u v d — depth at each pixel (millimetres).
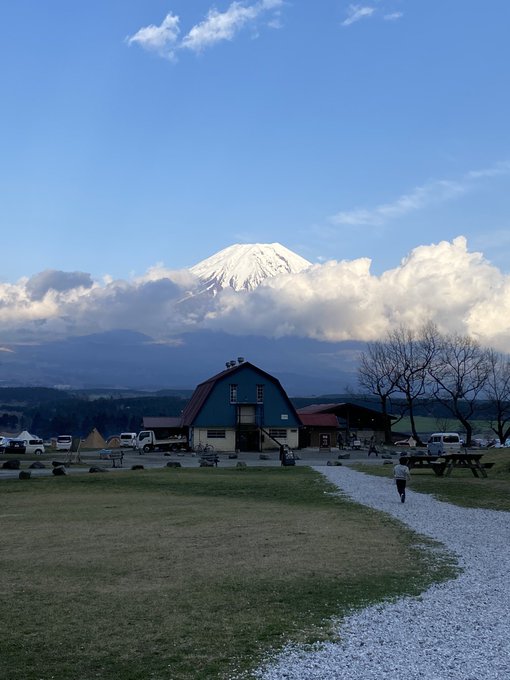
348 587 13906
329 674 9211
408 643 10484
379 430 101000
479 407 96812
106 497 33000
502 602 12867
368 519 24125
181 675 9234
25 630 11141
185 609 12289
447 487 34938
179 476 42094
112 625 11375
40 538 20500
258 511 26797
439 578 14844
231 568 15727
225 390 88250
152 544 19094
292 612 12109
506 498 30812
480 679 9008
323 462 60594
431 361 96062
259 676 9172
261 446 88000
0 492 35656
